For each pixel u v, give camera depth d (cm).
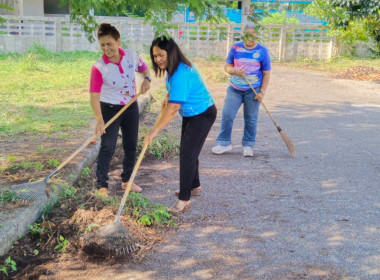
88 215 423
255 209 482
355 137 785
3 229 383
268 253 392
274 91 1252
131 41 1903
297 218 460
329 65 1881
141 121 874
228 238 418
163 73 446
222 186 550
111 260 378
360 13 1398
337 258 384
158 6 362
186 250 397
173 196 519
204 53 1967
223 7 411
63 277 355
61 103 966
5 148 633
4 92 1065
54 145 651
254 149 713
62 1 453
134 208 449
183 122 480
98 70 468
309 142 751
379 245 406
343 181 568
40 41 1834
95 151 646
